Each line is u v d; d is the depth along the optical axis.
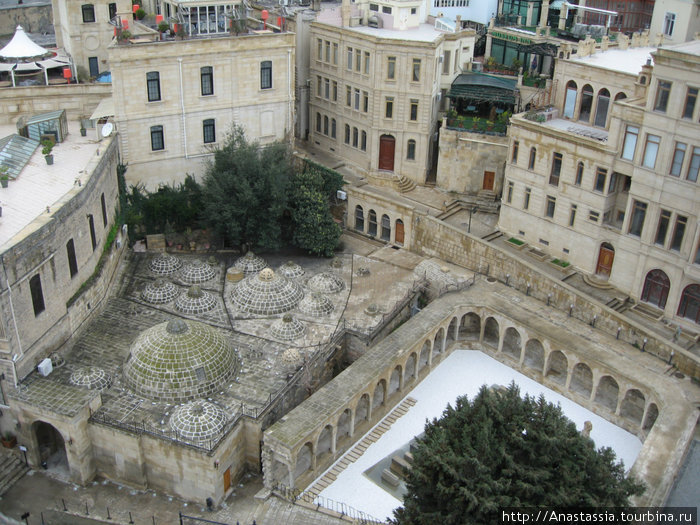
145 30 63.59
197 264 56.81
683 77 47.72
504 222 62.91
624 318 51.41
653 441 43.00
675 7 67.56
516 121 58.88
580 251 57.50
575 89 60.91
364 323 52.59
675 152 49.53
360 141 71.81
